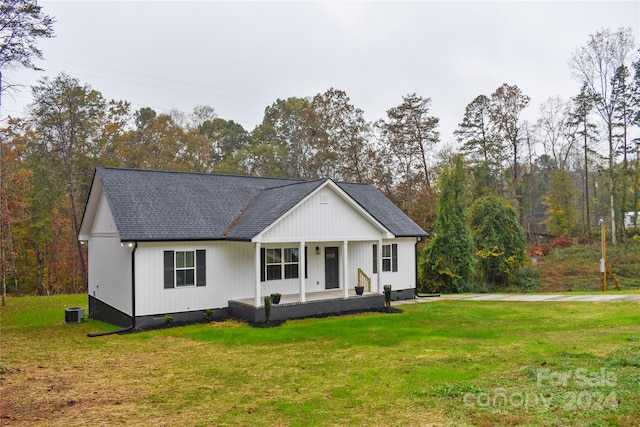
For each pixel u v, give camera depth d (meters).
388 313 17.61
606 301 18.78
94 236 20.22
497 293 26.19
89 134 34.19
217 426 6.42
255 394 7.93
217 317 17.06
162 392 8.21
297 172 44.62
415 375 8.58
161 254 15.99
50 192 32.50
